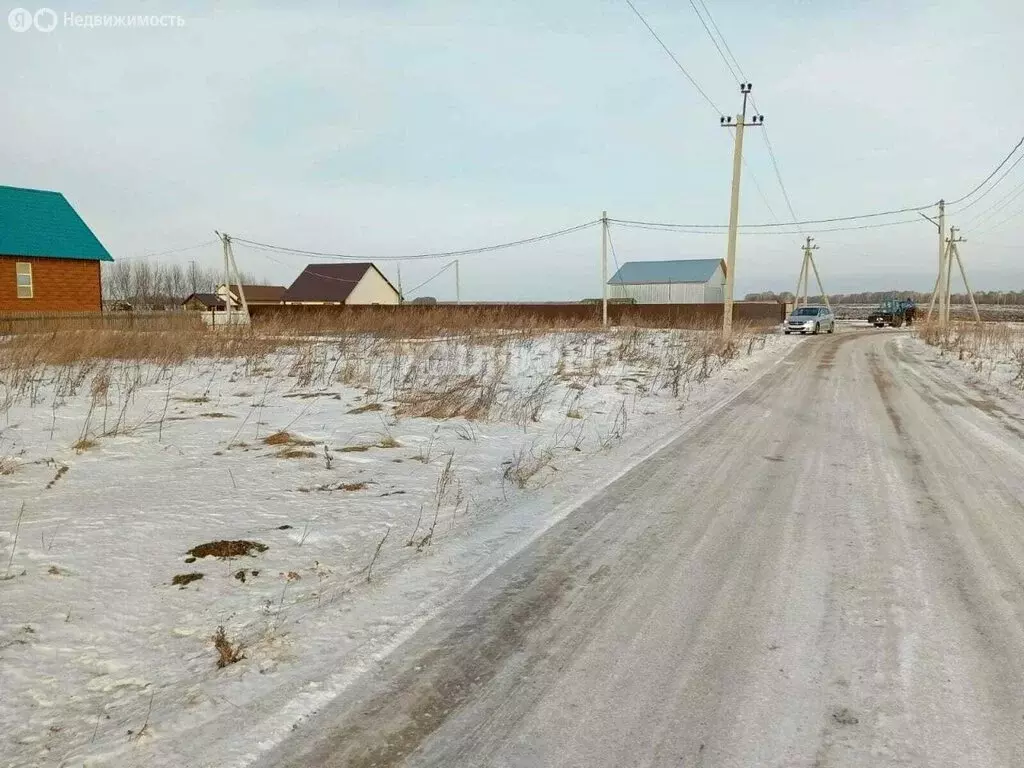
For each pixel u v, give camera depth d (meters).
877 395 13.42
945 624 3.84
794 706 3.07
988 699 3.12
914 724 2.93
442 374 14.07
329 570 4.60
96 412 9.70
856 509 6.00
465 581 4.48
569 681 3.30
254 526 5.30
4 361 13.19
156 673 3.32
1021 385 14.39
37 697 3.08
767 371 17.77
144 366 14.75
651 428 9.95
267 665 3.42
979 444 8.86
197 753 2.75
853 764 2.68
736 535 5.35
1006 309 86.00
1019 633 3.73
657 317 41.31
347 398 11.44
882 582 4.42
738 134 24.16
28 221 31.23
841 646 3.60
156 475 6.64
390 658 3.51
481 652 3.58
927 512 5.91
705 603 4.14
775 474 7.28
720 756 2.74
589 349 20.69
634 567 4.72
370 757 2.75
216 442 8.11
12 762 2.65
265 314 37.34
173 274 90.75
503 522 5.68
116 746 2.78
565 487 6.78
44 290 31.14
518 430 9.44
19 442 7.77
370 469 7.14
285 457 7.48
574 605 4.13
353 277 61.47
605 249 37.19
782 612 4.01
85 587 4.15
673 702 3.12
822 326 37.78
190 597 4.11
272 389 12.27
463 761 2.72
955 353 22.08
